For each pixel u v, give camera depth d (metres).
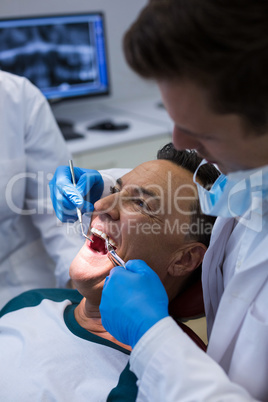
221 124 0.57
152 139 2.47
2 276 1.48
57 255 1.43
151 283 0.84
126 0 2.97
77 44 2.53
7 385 0.96
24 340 1.04
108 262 1.00
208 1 0.51
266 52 0.50
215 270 0.94
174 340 0.73
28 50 2.40
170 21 0.52
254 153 0.61
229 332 0.80
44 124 1.44
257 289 0.77
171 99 0.58
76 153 2.25
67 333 1.04
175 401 0.69
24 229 1.53
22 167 1.40
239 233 0.89
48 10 2.75
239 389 0.71
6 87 1.36
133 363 0.75
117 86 3.15
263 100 0.53
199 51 0.51
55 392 0.92
